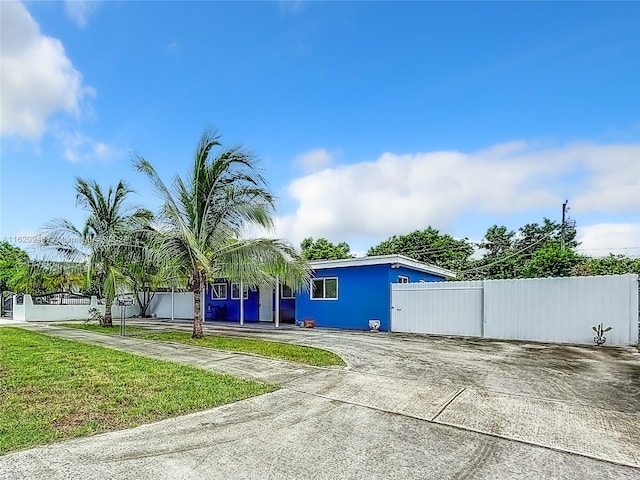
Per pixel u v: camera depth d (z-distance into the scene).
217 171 11.64
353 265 15.46
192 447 3.79
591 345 10.96
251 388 5.85
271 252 11.49
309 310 16.73
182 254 11.49
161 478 3.18
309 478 3.21
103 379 6.29
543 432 4.26
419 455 3.66
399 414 4.79
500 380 6.54
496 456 3.66
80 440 3.91
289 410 4.91
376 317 14.91
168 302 22.92
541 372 7.21
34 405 4.94
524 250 32.47
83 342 10.88
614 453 3.75
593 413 4.88
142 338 11.96
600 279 11.30
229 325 17.41
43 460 3.46
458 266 34.00
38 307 20.22
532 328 12.15
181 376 6.54
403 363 7.95
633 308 10.83
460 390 5.88
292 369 7.28
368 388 5.96
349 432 4.21
